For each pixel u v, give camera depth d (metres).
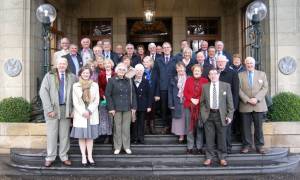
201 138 7.59
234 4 12.62
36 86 9.74
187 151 7.72
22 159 7.70
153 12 12.49
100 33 13.46
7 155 8.52
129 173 6.98
